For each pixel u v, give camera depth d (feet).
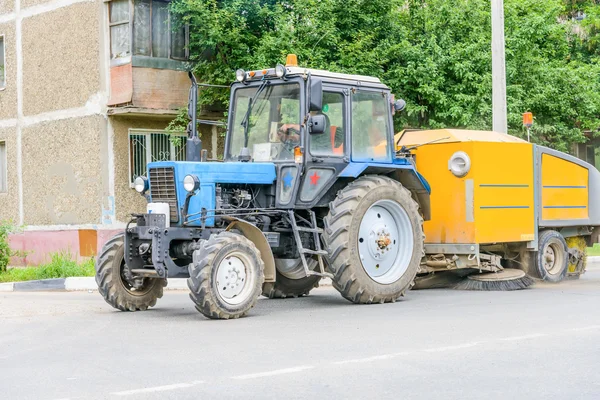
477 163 39.17
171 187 32.55
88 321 30.66
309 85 33.65
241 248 31.07
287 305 35.58
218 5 60.75
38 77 67.21
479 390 18.52
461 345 23.84
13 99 69.36
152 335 26.86
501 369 20.61
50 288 46.39
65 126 64.95
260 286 31.48
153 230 31.42
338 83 35.53
